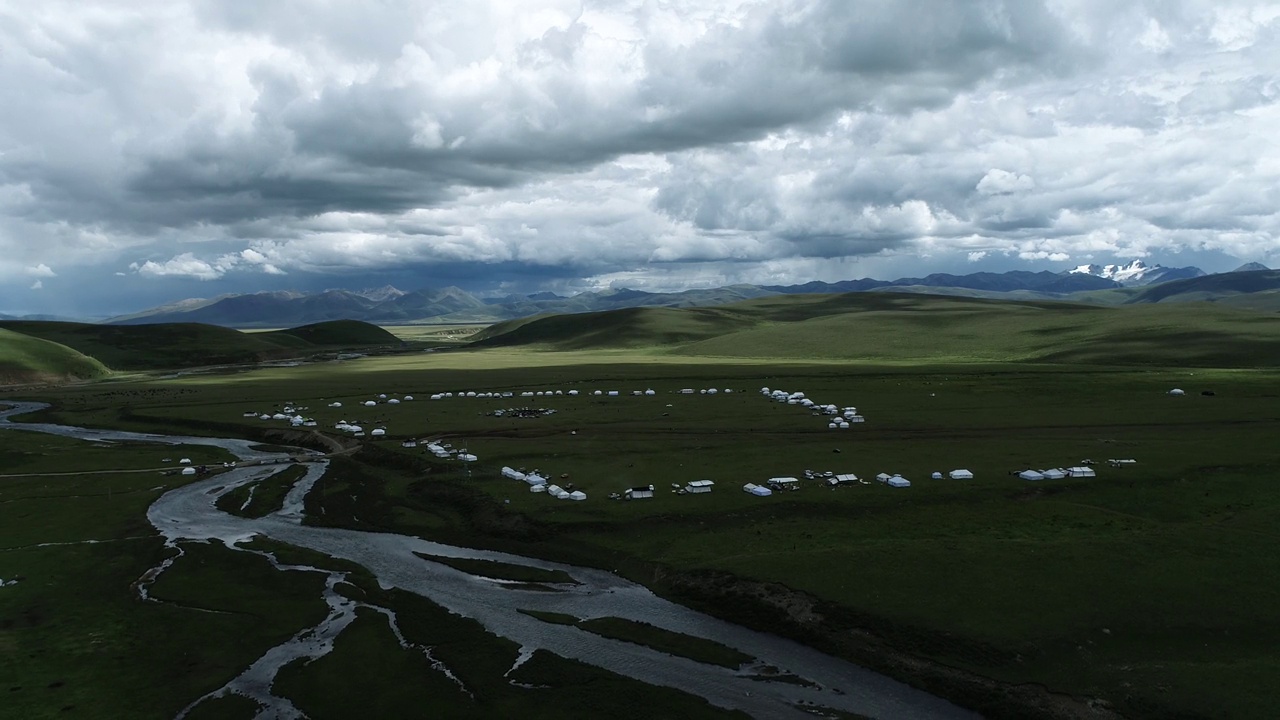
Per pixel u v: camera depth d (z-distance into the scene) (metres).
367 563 92.19
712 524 96.81
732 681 62.88
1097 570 77.06
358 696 61.19
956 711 58.31
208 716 58.44
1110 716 55.91
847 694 60.75
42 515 113.81
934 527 92.31
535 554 93.88
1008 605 70.75
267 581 86.31
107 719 58.16
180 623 75.31
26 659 67.75
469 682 62.91
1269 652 61.50
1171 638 64.31
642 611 77.19
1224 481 105.25
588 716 57.56
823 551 85.75
